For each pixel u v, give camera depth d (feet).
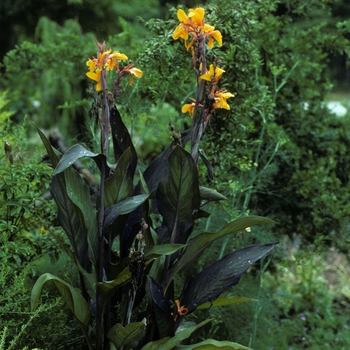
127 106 9.94
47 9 19.66
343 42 12.11
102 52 6.74
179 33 6.82
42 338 7.52
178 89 10.43
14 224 8.02
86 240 7.22
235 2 9.57
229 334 9.98
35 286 6.39
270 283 13.11
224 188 10.39
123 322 7.23
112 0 19.51
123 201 6.97
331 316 12.79
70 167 7.07
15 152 8.66
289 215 12.03
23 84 18.60
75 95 16.60
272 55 11.73
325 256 12.42
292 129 12.17
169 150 7.66
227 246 10.34
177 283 9.53
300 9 12.20
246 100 9.59
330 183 11.94
